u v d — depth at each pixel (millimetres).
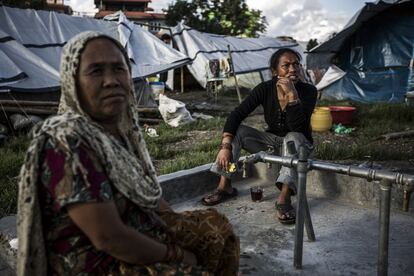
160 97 9961
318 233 3203
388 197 2229
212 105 14078
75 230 1386
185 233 1724
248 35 32031
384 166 4984
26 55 9688
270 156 2748
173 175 3912
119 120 1628
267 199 3918
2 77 8750
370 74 13664
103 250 1338
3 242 2668
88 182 1292
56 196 1287
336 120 8875
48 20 11094
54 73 9641
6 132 7973
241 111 3572
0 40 9750
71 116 1391
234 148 3619
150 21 46812
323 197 3965
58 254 1409
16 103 8562
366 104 12234
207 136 8180
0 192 4172
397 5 12594
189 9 32344
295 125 3416
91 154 1330
